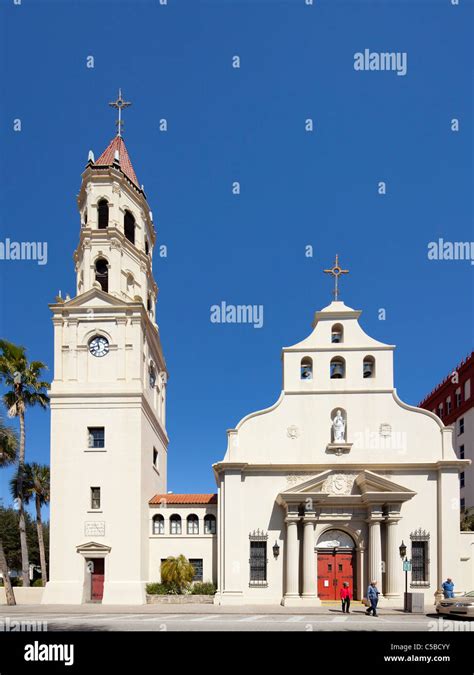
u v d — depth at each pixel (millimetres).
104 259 42562
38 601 38938
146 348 43125
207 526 40688
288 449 38375
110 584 37094
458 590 35688
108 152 47062
